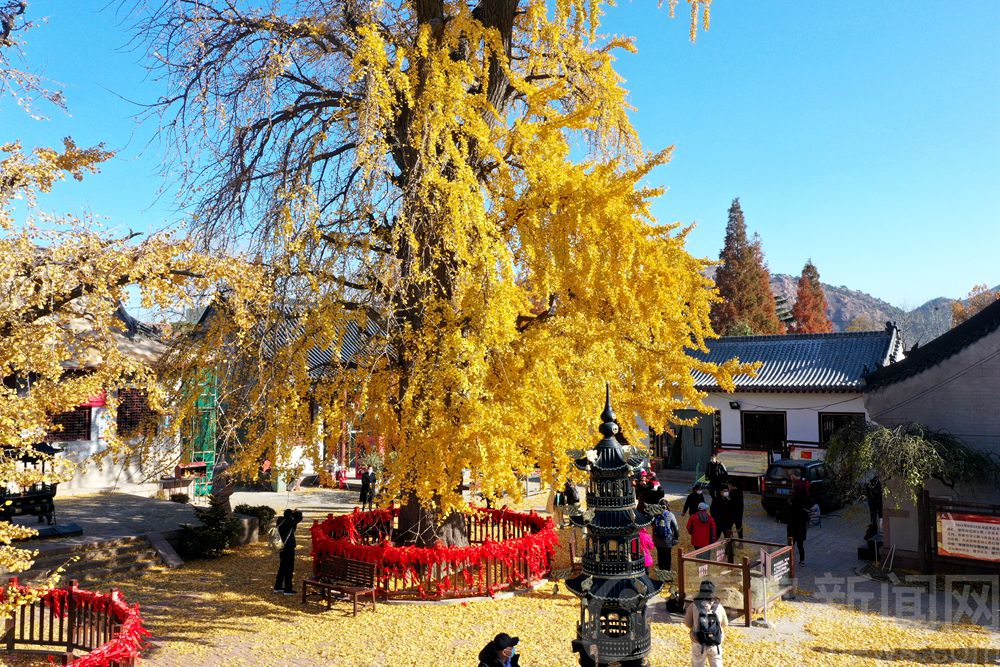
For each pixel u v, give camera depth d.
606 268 11.28
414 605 11.57
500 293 9.86
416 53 11.58
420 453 10.12
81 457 20.47
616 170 15.57
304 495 23.95
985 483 13.04
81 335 8.56
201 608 11.45
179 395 11.86
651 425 12.75
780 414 26.47
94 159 9.23
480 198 10.62
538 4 12.45
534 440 10.21
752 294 53.72
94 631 9.02
